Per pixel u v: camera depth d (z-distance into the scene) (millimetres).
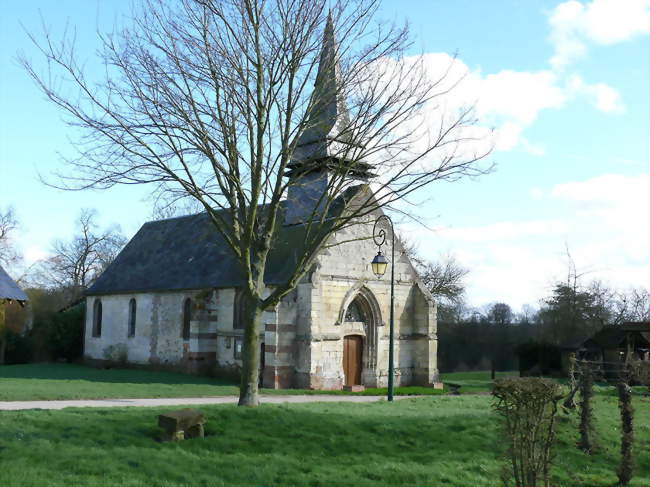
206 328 32688
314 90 17609
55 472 9711
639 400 21547
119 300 39938
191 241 38688
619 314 50000
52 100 16047
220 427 13148
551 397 9578
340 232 30062
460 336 57438
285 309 28641
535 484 9492
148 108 16688
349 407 16922
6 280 33344
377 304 31578
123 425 12805
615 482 11906
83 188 16812
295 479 10336
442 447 12938
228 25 16625
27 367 38500
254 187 16844
